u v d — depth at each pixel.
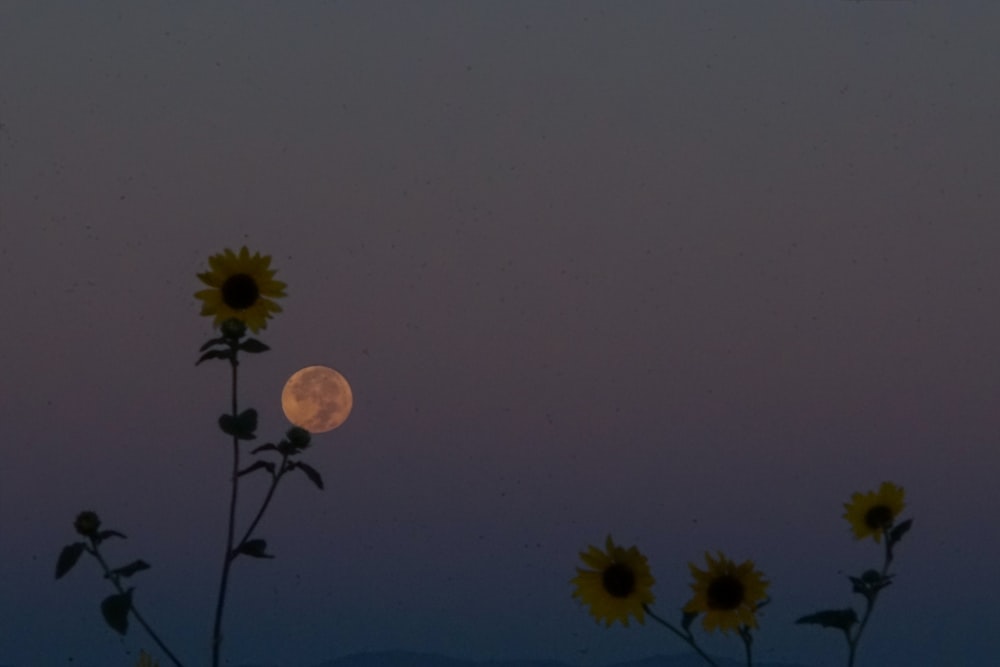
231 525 7.16
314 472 7.25
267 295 7.74
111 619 6.72
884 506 6.75
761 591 6.29
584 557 6.34
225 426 7.20
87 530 6.73
